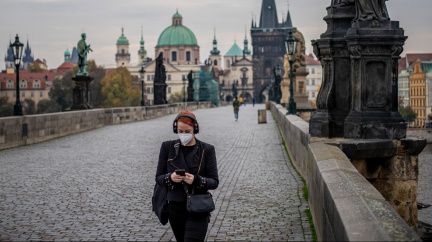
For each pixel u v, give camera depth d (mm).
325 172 6832
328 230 5742
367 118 10281
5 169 16656
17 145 24344
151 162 18359
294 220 9609
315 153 8734
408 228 3893
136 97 190125
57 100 183500
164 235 8773
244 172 16016
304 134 13656
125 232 8969
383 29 10164
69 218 9977
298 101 51375
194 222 5984
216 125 40688
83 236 8703
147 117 52781
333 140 10352
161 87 66688
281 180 14305
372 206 4652
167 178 5930
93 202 11461
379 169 10297
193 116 6055
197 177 5895
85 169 16609
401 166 10188
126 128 38000
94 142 26438
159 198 6129
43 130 27391
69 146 24422
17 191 12750
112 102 179000
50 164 17875
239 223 9531
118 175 15336
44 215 10219
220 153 21453
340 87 11062
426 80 103625
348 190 5500
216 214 10312
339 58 11016
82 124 34531
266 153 21234
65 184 13766
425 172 27438
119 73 187500
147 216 10148
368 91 10336
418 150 10188
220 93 187750
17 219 9883
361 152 9961
